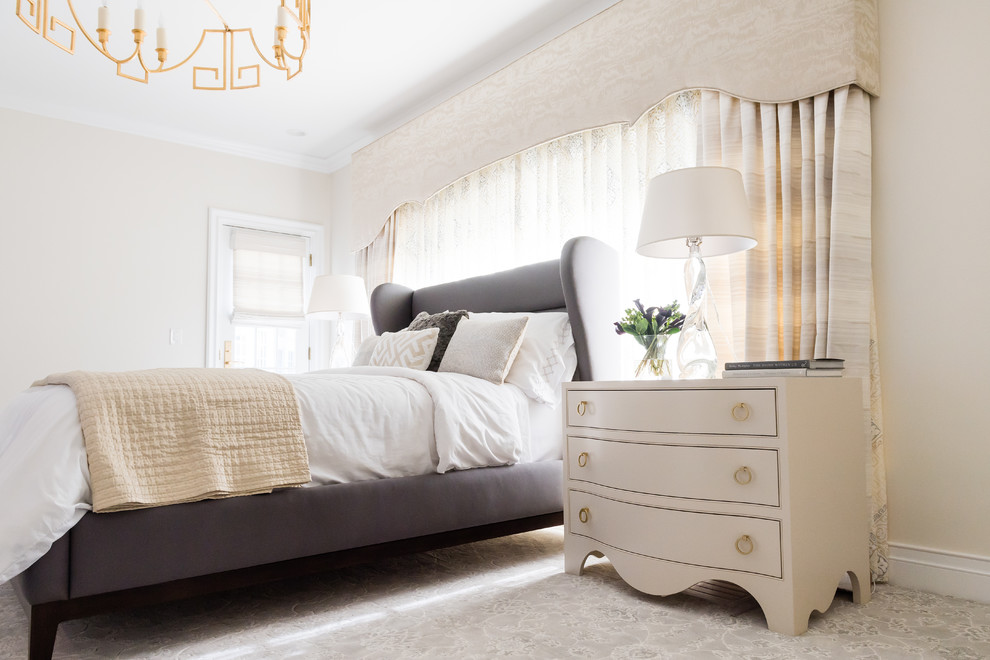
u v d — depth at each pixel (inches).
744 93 98.2
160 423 66.6
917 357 84.2
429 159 163.6
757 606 74.7
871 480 84.4
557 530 120.0
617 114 118.4
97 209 176.6
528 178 140.4
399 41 143.7
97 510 60.1
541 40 141.3
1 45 142.3
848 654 60.8
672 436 75.9
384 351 118.5
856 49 86.2
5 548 54.6
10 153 165.8
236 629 68.8
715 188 80.9
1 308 162.1
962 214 81.4
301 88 165.3
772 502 67.6
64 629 69.1
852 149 87.4
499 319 110.5
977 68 81.2
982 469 78.4
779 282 94.3
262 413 73.0
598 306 111.5
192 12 130.6
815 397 70.9
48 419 62.9
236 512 68.7
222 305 194.2
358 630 68.1
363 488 79.0
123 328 177.9
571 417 89.7
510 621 70.3
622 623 69.4
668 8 110.6
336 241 214.2
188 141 192.5
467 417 91.2
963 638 64.8
